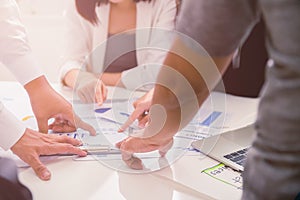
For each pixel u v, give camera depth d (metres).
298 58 0.35
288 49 0.35
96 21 1.32
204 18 0.48
